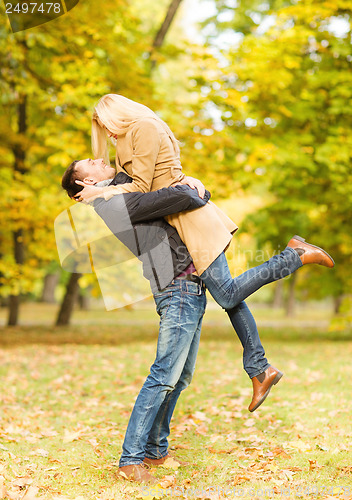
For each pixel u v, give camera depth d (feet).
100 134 12.75
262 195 56.49
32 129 42.37
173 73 54.24
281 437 14.99
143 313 86.84
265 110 42.09
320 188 44.01
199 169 34.53
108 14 37.70
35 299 119.34
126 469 11.57
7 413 18.44
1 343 41.16
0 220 40.98
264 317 88.43
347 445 13.91
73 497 10.56
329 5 38.06
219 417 17.67
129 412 18.83
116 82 37.55
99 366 29.60
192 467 12.55
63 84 37.45
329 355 33.22
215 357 32.76
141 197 11.30
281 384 23.09
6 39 32.94
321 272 52.19
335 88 41.60
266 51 36.76
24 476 11.60
